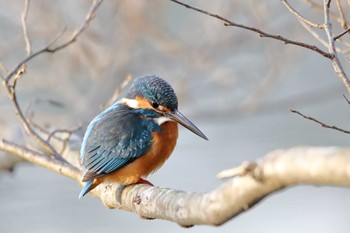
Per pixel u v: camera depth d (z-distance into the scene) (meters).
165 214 5.57
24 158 8.00
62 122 12.92
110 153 7.98
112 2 13.71
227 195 4.61
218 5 13.86
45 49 8.32
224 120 17.20
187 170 17.69
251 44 14.68
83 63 14.02
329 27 6.12
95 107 13.81
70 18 13.83
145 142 8.08
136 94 8.41
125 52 14.05
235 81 14.66
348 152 3.94
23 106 14.06
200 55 14.13
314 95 16.19
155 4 13.78
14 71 8.05
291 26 13.83
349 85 5.86
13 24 14.04
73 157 8.89
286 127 20.28
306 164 4.04
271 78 14.16
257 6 13.25
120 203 6.82
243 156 18.25
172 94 8.31
